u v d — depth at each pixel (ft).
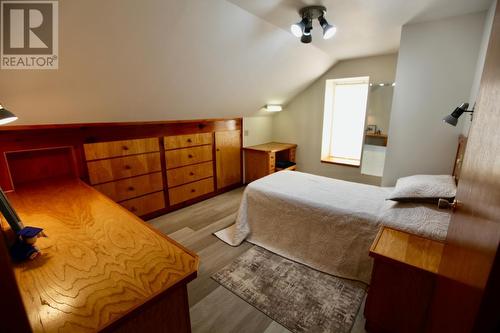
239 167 13.98
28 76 5.34
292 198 7.34
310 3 6.03
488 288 1.55
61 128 7.05
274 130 15.67
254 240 8.23
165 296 2.61
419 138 8.21
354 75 11.66
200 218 10.12
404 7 6.39
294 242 7.38
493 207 1.70
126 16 5.26
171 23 5.92
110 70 6.23
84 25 5.01
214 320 5.16
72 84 6.07
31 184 6.45
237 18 6.65
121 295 2.51
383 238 4.91
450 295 2.60
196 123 11.09
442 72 7.50
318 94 13.20
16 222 3.34
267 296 5.81
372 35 8.37
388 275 4.35
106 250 3.34
